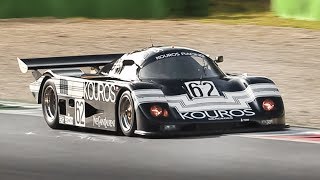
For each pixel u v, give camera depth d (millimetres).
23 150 28969
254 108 31734
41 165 26016
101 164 26141
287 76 50000
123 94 31453
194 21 72562
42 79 35812
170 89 31750
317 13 70312
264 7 82688
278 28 66375
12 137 32031
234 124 31062
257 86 32406
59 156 27672
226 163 26109
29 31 67438
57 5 75062
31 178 23828
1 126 35000
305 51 57750
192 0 76500
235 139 30484
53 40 63594
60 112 34594
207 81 32531
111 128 32062
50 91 35312
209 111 31141
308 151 28219
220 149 28609
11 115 38219
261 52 57750
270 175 24141
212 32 65375
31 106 41469
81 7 75000
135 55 33812
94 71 37906
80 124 33562
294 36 62906
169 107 30891
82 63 37375
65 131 33750
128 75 33281
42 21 72938
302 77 49562
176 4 76438
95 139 31281
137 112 30781
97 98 32719
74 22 72000
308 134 31797
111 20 73125
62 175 24297
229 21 72625
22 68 37062
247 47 59469
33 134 32812
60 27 69125
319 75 50062
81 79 33656
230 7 83125
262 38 62469
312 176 23984
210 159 26812
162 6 75750
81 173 24609
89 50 59875
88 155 27812
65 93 34281
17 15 74938
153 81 32344
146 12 74938
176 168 25344
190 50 33688
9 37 65062
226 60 55625
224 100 31766
